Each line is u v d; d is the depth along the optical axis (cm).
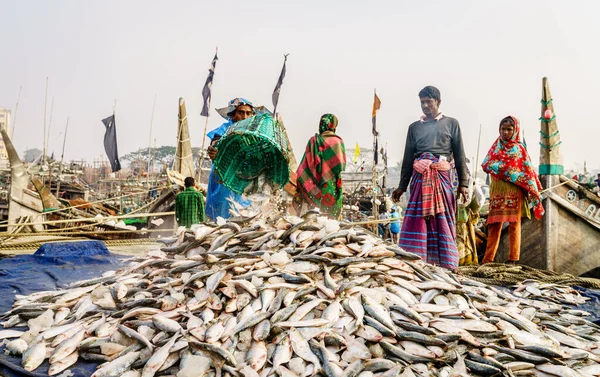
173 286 329
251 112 634
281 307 293
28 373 263
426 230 539
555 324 342
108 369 257
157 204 1527
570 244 763
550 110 773
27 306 352
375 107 1505
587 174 2548
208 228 393
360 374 245
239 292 307
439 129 545
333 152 595
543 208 751
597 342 328
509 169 641
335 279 323
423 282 335
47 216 1487
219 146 555
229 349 261
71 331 298
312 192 599
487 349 272
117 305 329
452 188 543
